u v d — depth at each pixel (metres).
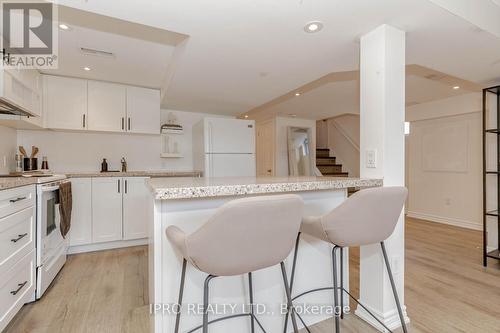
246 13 1.55
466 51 2.07
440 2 1.49
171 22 1.64
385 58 1.66
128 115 3.48
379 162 1.67
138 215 3.27
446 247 3.17
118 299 2.00
